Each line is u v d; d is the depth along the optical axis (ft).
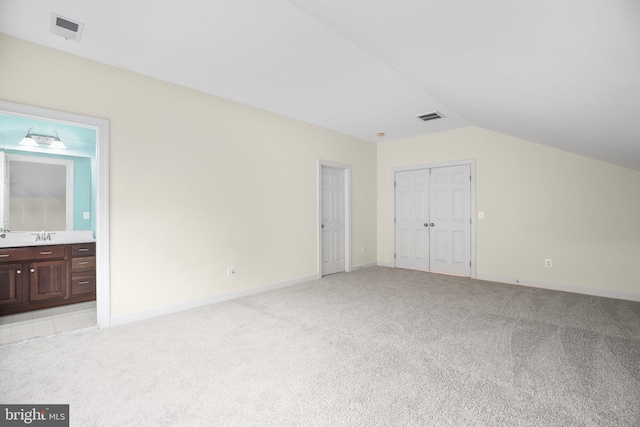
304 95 12.44
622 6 3.36
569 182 14.07
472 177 16.76
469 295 13.37
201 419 5.46
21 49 8.46
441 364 7.38
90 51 9.07
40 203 14.11
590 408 5.72
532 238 15.05
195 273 11.89
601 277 13.37
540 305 11.93
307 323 10.07
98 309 9.75
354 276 17.31
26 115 8.49
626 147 9.40
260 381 6.66
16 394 6.20
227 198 12.88
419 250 19.02
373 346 8.35
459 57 6.51
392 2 4.94
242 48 8.86
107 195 9.82
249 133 13.64
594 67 5.19
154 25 7.74
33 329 9.81
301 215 15.89
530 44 5.08
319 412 5.64
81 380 6.71
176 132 11.38
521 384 6.52
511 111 9.53
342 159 18.25
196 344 8.51
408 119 15.57
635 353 7.88
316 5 5.75
